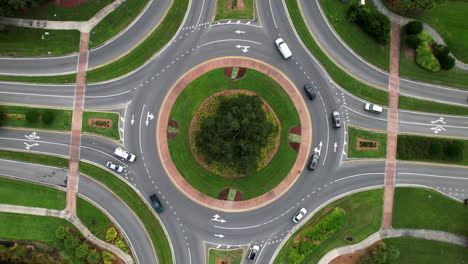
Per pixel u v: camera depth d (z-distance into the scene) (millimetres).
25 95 55750
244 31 56781
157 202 53875
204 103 56188
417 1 52719
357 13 55625
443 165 57000
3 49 55969
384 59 57469
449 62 55156
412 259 55281
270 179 55812
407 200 56375
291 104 56719
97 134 55594
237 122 44844
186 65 56438
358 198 56094
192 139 55656
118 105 55844
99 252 53906
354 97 57000
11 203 54906
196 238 54969
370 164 56625
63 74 55875
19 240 54625
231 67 56656
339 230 55375
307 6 57375
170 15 56500
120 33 56250
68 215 54688
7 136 55469
